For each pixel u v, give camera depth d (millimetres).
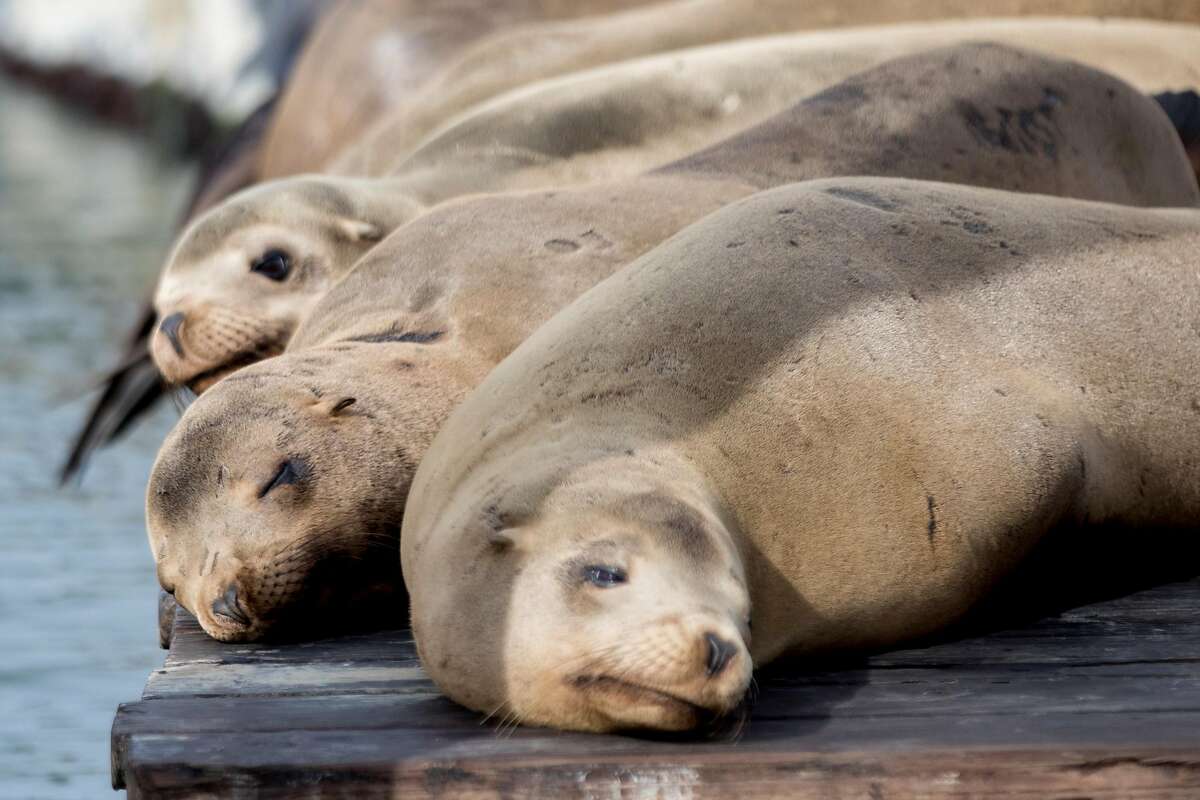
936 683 16734
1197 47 31344
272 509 19625
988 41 26281
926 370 17672
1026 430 17703
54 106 162875
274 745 15414
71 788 23109
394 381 20500
